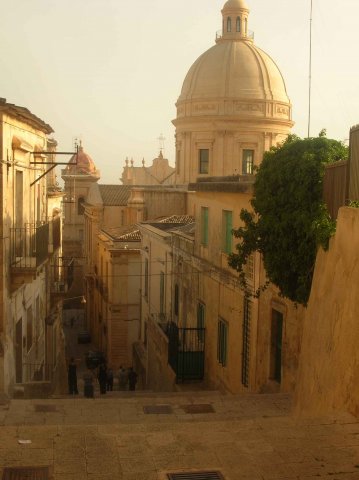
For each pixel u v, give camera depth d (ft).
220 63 142.82
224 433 23.85
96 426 25.16
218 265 59.11
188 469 20.38
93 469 20.43
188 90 145.79
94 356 118.83
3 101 45.16
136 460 21.20
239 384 51.83
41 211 72.13
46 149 74.84
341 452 21.62
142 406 38.50
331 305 28.55
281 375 43.39
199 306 65.92
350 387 24.79
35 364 65.31
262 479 19.62
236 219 53.83
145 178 228.02
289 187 37.91
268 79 143.13
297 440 22.71
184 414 36.76
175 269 77.66
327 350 28.19
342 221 28.30
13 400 39.58
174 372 65.82
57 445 22.56
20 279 51.11
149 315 94.68
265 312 46.60
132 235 118.42
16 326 54.39
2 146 46.93
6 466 20.62
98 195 156.97
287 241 37.86
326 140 37.29
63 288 86.63
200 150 144.05
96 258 148.97
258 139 141.49
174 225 101.96
